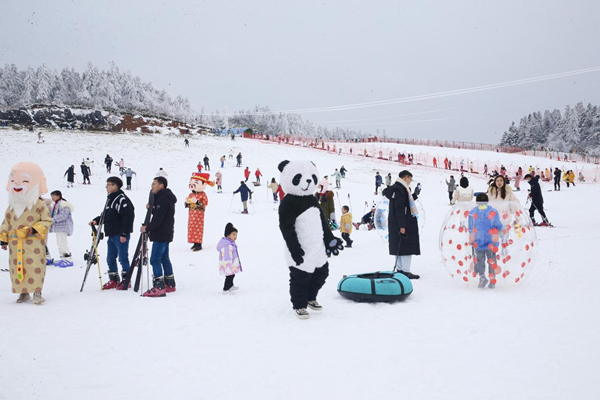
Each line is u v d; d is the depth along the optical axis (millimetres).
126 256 7953
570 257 8930
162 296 7246
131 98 101688
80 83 101188
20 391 3760
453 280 7336
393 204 7965
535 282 7184
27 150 43000
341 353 4488
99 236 7863
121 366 4266
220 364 4285
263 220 20000
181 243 14312
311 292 6160
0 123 63562
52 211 10547
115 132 67625
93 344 4875
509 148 76938
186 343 4891
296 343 4832
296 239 5848
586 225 14695
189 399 3584
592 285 6723
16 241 6676
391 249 8000
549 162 65938
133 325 5566
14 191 6648
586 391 3502
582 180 48000
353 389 3688
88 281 8742
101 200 25609
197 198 12688
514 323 5195
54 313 6156
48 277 9172
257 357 4445
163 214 7285
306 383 3826
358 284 6566
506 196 8125
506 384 3672
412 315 5730
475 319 5414
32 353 4613
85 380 3965
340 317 5812
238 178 38188
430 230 16125
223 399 3572
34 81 98938
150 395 3664
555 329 4914
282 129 135625
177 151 51438
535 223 15305
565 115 130625
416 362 4188
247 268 9797
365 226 17828
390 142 84562
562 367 3947
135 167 40344
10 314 6098
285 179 6113
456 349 4477
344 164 51875
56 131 60562
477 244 6922
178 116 108188
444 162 56250
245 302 6766
